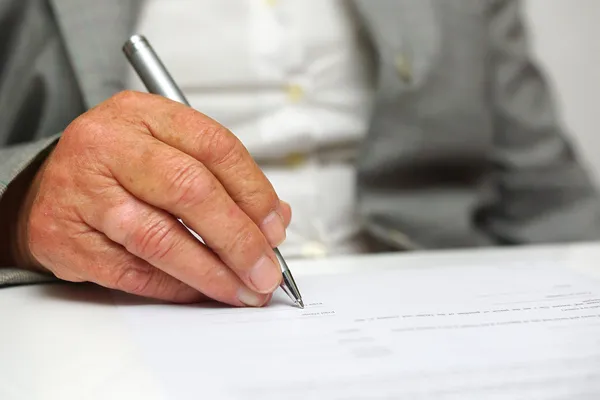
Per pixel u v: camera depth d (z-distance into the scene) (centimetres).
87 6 62
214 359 26
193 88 69
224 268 34
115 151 34
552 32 96
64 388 24
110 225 33
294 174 71
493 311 32
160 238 33
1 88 62
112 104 36
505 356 25
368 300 35
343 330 29
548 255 54
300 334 29
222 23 69
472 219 78
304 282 41
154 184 32
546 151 83
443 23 73
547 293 37
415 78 69
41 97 62
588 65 97
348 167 74
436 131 71
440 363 25
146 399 22
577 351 26
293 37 71
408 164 71
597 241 77
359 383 23
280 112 71
